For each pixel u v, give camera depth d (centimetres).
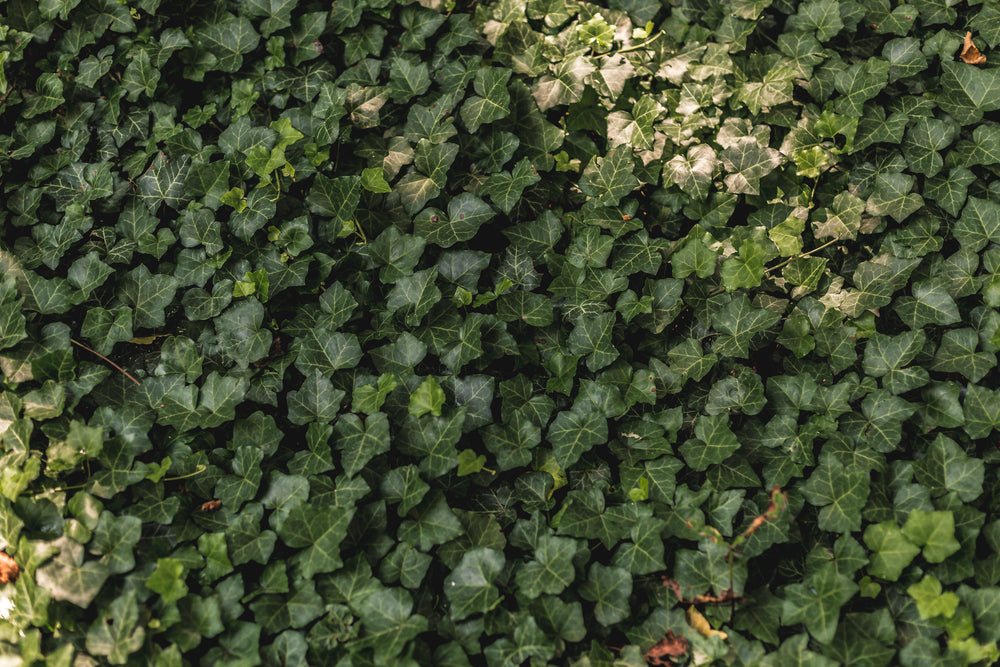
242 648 201
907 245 256
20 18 271
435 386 225
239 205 247
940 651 200
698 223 269
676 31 288
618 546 222
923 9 284
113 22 269
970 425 234
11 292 238
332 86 263
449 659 203
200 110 268
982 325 245
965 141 264
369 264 249
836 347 247
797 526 227
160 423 226
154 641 200
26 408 228
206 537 212
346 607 207
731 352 245
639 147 273
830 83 272
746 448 238
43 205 261
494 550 213
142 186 255
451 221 253
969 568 214
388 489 224
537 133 271
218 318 239
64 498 218
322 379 231
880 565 211
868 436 234
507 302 246
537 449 238
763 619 212
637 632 214
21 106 268
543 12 284
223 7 275
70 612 207
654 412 244
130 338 236
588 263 253
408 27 277
